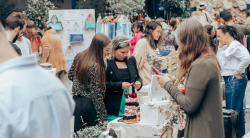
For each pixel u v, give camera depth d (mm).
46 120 849
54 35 5289
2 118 745
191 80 1714
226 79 3822
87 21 5520
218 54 3904
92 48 2621
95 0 7613
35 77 866
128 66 3014
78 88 2631
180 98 1766
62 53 5344
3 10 5902
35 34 5336
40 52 5410
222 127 1787
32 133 795
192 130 1794
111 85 2799
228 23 4879
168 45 5699
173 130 2754
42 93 856
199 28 1791
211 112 1729
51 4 6410
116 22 6938
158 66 2363
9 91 781
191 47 1789
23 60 851
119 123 2584
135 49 4359
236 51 3566
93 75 2539
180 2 10164
